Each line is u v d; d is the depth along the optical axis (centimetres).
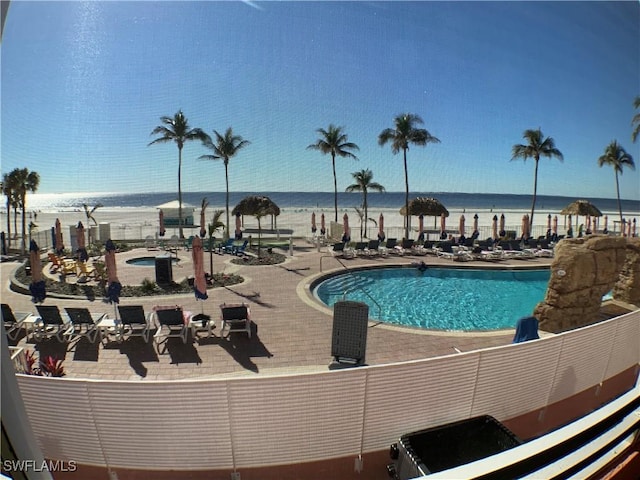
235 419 337
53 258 1291
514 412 416
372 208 5891
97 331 726
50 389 336
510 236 2377
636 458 154
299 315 891
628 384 529
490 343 728
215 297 1056
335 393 346
